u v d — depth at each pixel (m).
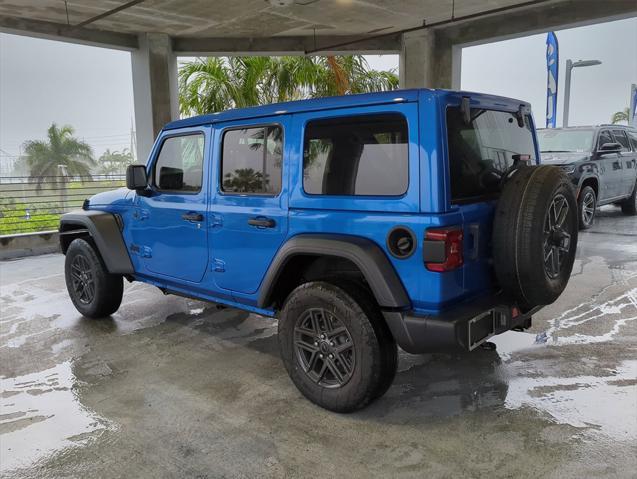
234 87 12.92
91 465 2.64
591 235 8.57
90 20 9.30
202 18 10.11
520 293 2.78
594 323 4.43
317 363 3.12
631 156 10.50
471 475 2.45
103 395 3.42
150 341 4.41
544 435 2.75
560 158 8.76
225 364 3.88
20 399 3.39
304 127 3.09
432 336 2.61
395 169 2.70
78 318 5.12
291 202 3.15
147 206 4.24
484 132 2.99
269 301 3.36
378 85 14.11
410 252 2.64
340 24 10.77
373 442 2.76
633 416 2.91
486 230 2.86
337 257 3.10
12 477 2.56
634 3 8.85
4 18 9.72
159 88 11.44
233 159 3.53
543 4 9.70
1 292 6.29
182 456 2.70
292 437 2.84
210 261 3.74
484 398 3.18
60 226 5.10
